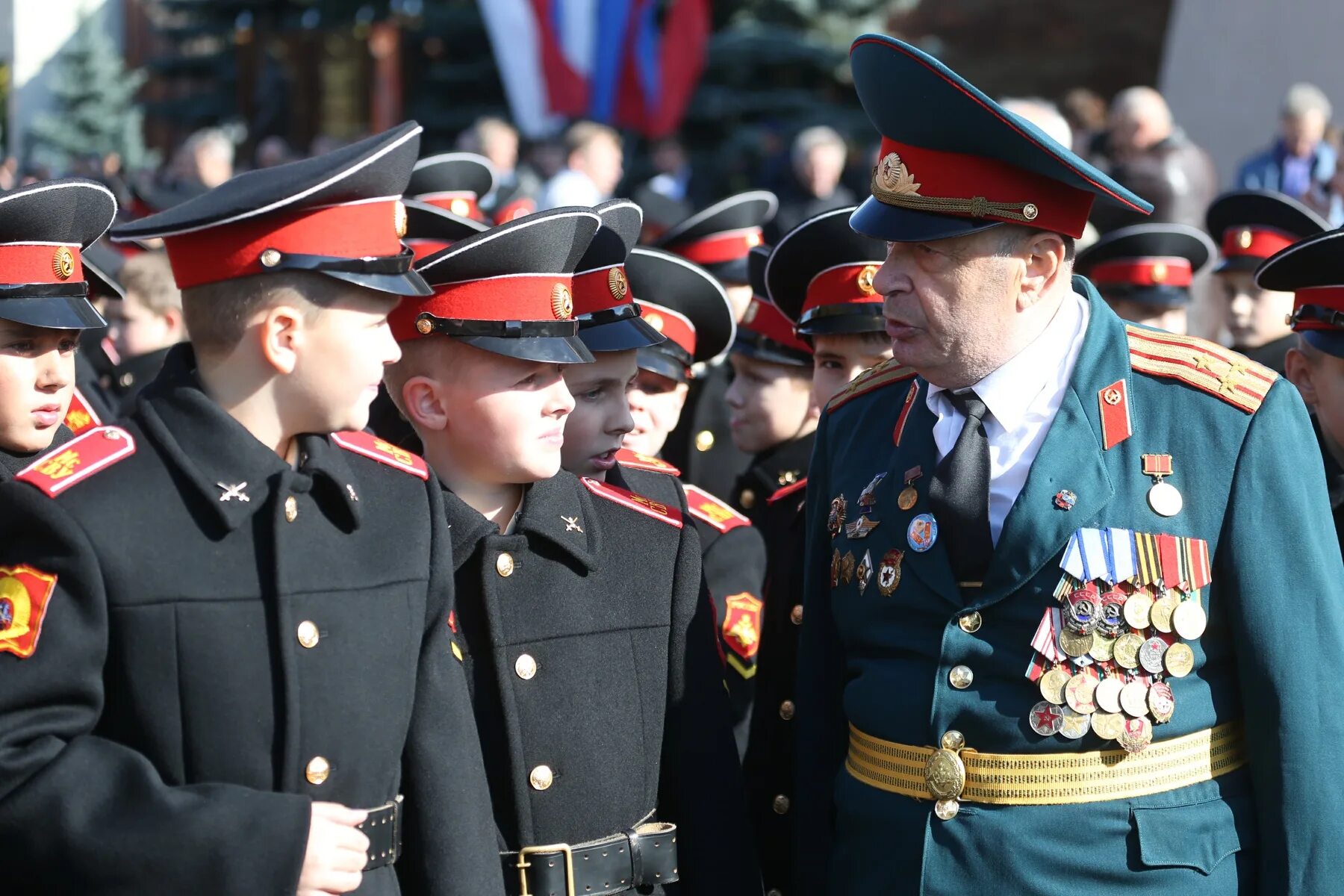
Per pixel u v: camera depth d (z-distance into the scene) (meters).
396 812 4.57
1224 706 4.89
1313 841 4.68
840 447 5.56
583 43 30.94
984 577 4.89
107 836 4.04
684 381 7.09
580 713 5.12
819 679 5.63
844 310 6.64
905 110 4.78
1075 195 4.85
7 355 6.07
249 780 4.27
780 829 6.42
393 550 4.65
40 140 33.38
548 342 5.05
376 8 33.00
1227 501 4.81
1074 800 4.77
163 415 4.44
